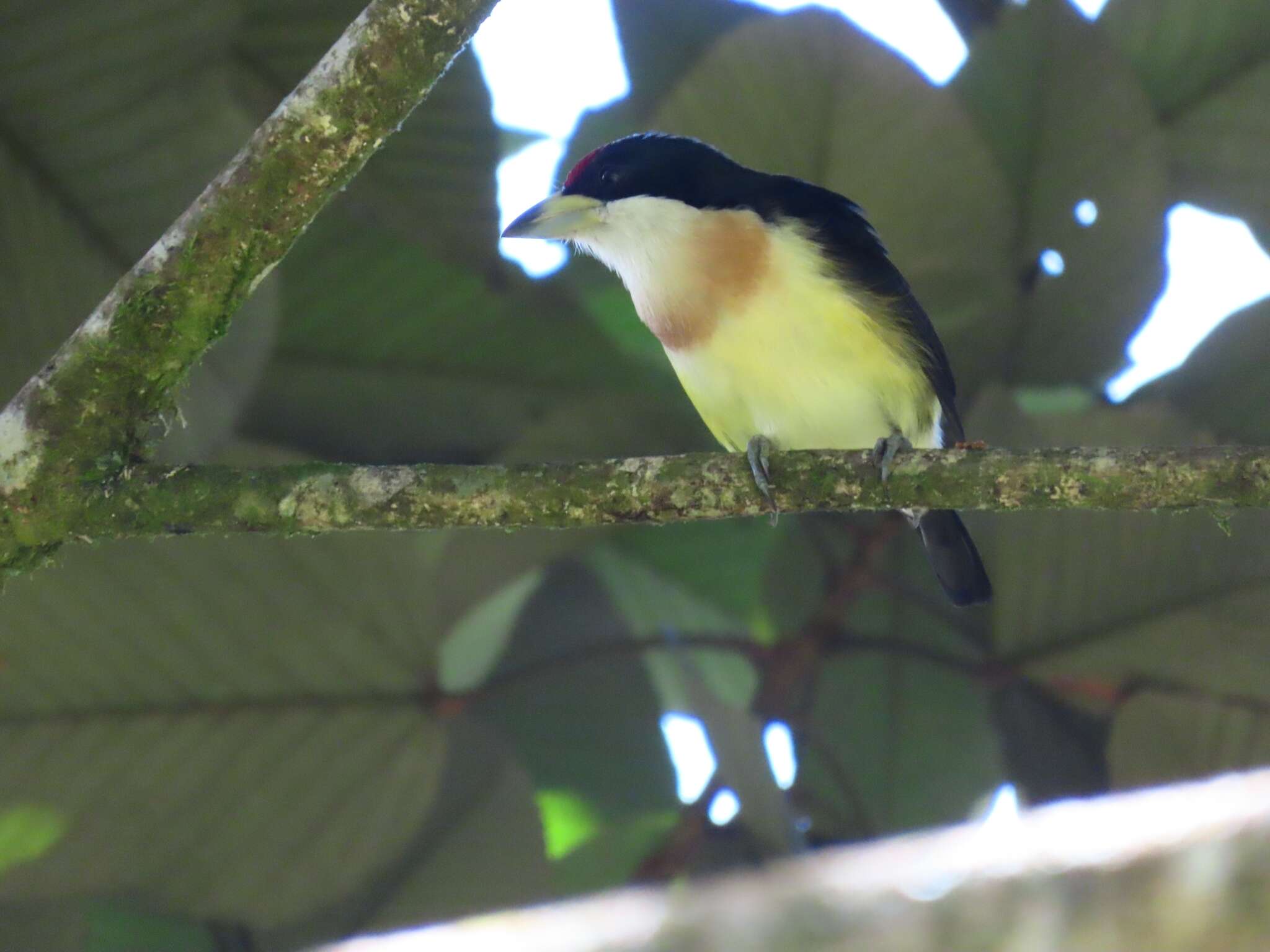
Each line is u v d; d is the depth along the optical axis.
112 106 7.46
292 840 7.91
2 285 7.76
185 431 7.66
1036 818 1.19
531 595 8.96
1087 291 8.37
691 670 8.30
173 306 5.28
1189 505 5.14
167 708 7.58
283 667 7.61
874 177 8.17
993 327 8.52
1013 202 8.25
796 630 9.18
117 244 7.79
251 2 7.74
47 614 7.31
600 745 9.23
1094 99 8.14
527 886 8.28
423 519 5.39
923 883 1.13
